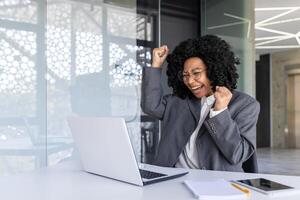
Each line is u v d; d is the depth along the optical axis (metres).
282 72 9.31
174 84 1.70
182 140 1.56
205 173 1.28
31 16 3.02
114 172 1.16
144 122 3.63
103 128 1.11
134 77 3.60
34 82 3.03
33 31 3.03
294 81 9.10
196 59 1.53
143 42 3.67
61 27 3.17
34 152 3.02
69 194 0.99
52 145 3.10
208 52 1.51
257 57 9.59
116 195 0.97
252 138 1.43
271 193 0.95
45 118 3.07
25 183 1.15
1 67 2.88
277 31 6.65
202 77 1.52
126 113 3.53
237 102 1.48
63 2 3.18
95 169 1.26
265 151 8.38
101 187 1.07
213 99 1.54
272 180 1.15
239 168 1.44
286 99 9.25
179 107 1.65
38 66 3.05
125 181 1.12
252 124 1.45
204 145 1.48
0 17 2.88
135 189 1.04
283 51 9.20
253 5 4.16
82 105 3.27
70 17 3.21
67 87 3.19
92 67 3.34
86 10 3.31
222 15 4.07
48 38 3.10
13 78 2.94
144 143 3.60
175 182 1.13
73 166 1.47
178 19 3.95
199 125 1.54
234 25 4.09
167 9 3.86
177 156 1.55
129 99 3.56
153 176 1.18
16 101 2.95
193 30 4.08
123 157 1.09
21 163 2.96
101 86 3.39
